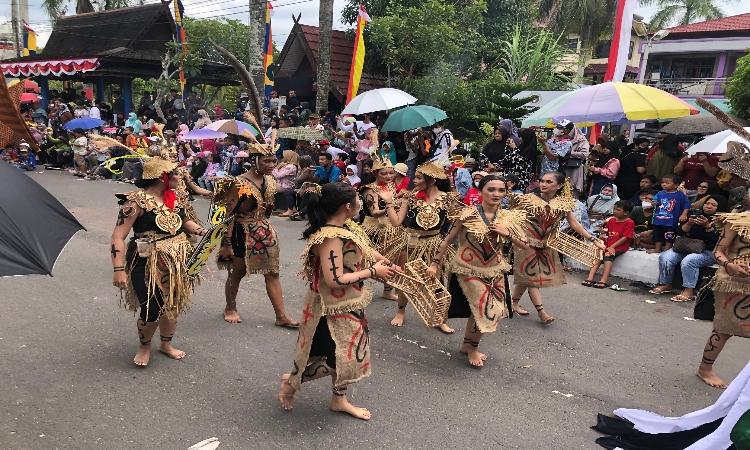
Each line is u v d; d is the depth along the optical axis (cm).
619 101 842
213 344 520
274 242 545
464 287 471
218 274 748
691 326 611
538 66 1716
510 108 1402
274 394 432
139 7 2098
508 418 409
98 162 1605
